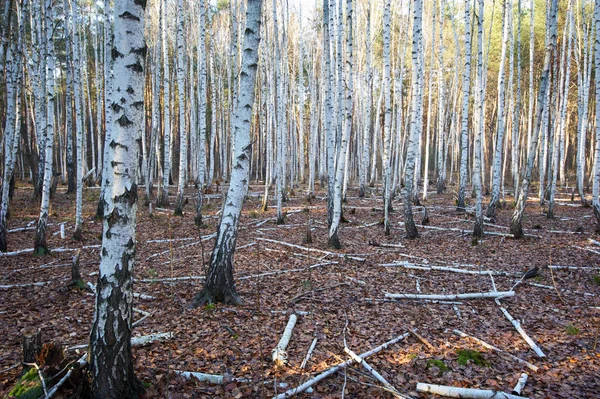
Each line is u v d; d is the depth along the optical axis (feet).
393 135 103.40
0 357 15.57
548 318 20.92
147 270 28.81
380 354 16.87
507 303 23.20
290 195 76.59
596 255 32.22
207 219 49.65
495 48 84.17
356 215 55.47
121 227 11.48
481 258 32.71
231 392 13.66
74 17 47.52
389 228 42.63
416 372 15.61
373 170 92.89
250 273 28.12
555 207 59.57
